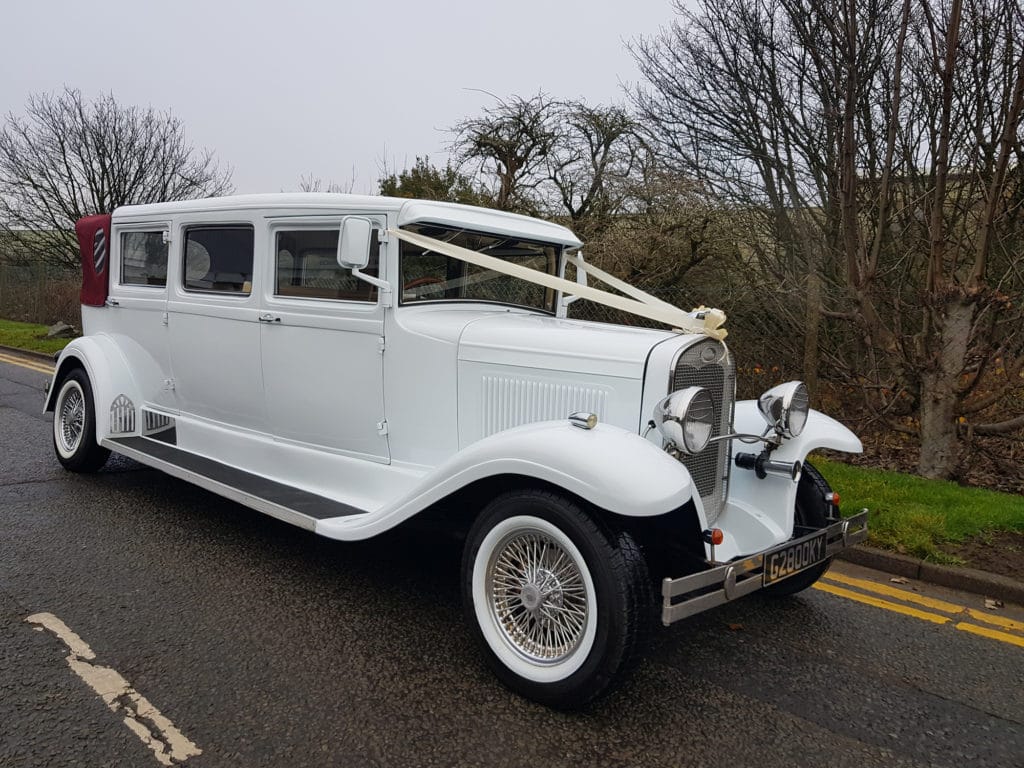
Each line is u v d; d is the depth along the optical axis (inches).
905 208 285.3
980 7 251.1
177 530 194.1
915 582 179.9
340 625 144.6
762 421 159.6
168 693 118.6
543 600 120.6
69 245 705.0
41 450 273.4
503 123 487.2
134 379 228.8
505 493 124.7
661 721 117.4
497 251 182.7
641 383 131.4
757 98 329.1
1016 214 280.7
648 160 416.5
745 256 375.2
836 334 338.6
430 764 103.8
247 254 187.2
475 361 150.4
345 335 167.0
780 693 127.6
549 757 106.7
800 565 133.0
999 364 287.4
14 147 691.4
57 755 102.2
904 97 297.6
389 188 623.8
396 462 162.9
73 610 146.1
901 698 127.3
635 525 138.6
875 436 314.3
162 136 728.3
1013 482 268.5
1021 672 137.6
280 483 179.2
